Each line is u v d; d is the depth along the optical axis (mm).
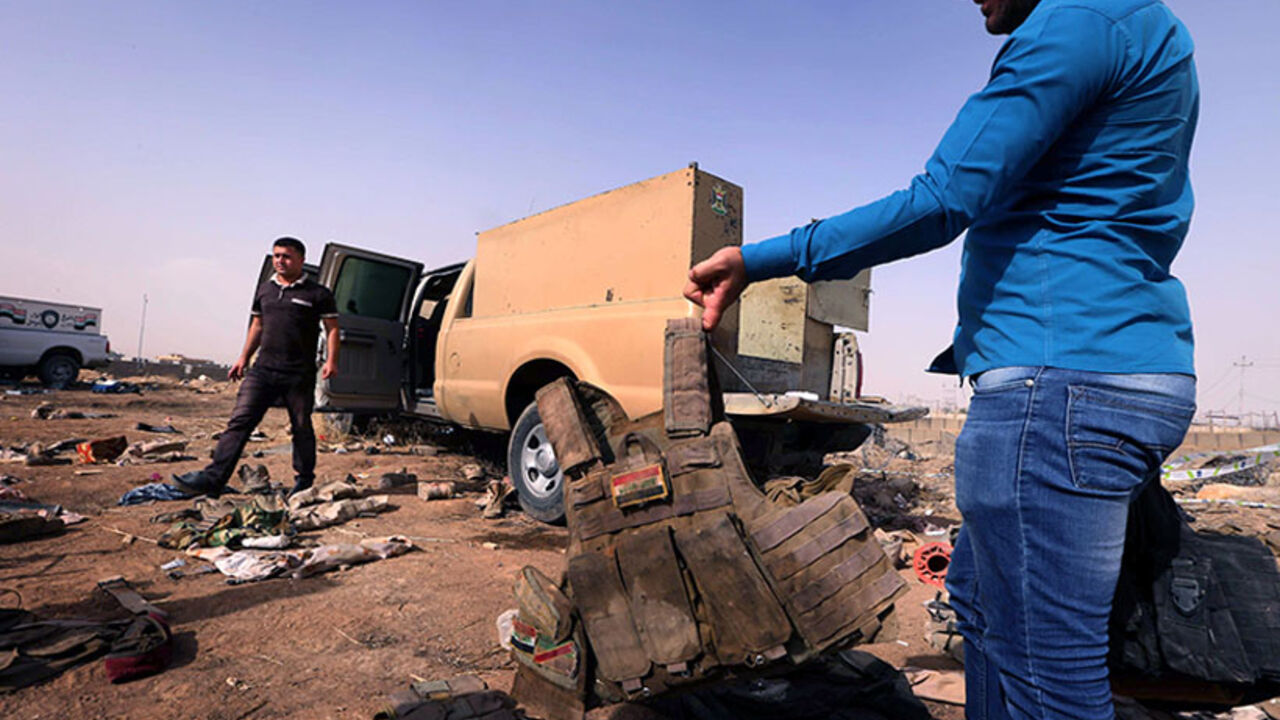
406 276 6996
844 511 1397
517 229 5352
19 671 1977
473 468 6184
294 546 3645
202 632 2457
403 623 2625
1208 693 1576
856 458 9773
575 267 4715
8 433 7812
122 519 4086
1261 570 1466
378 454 7141
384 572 3246
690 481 1467
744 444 4199
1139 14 969
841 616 1342
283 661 2254
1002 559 1049
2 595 2678
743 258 1163
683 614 1399
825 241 1068
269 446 7738
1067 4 972
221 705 1938
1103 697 991
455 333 5887
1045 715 1016
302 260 4797
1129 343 964
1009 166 959
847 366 4855
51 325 15297
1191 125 1034
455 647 2430
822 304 4770
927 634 2650
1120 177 980
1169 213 999
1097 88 950
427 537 3984
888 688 1898
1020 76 964
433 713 1802
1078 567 976
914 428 19984
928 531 4938
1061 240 1011
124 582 2859
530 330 4938
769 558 1387
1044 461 986
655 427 1602
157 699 1955
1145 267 988
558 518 4344
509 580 3230
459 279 6211
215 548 3436
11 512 3875
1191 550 1497
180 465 6082
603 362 4293
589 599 1462
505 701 1899
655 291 4113
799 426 4582
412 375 6977
